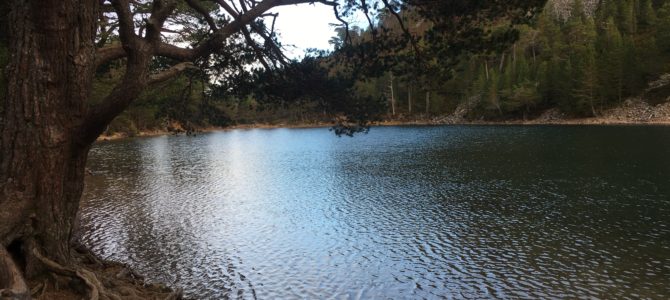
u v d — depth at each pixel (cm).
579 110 9906
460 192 3056
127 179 4081
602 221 2211
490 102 11462
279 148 7575
